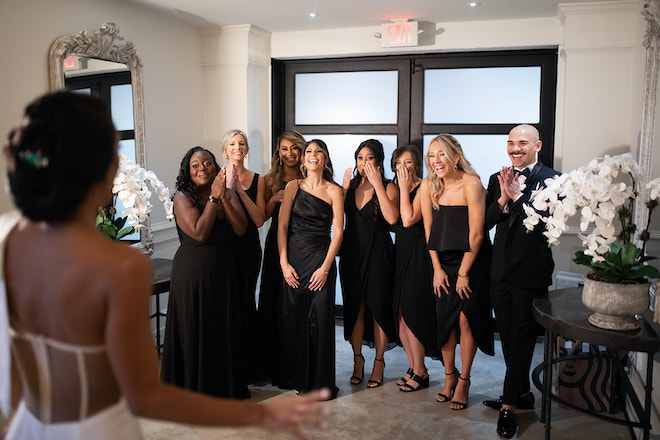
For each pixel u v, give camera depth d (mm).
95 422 1019
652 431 2527
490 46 4262
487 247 3064
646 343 2121
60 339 990
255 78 4656
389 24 4270
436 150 2947
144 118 3916
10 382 1038
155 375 974
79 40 3285
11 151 926
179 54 4348
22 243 1003
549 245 2365
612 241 2199
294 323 3256
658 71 2973
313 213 3193
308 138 4914
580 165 3977
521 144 2959
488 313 3086
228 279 3049
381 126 4707
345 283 3387
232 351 3070
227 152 3441
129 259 961
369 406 3156
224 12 4062
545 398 2602
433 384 3480
